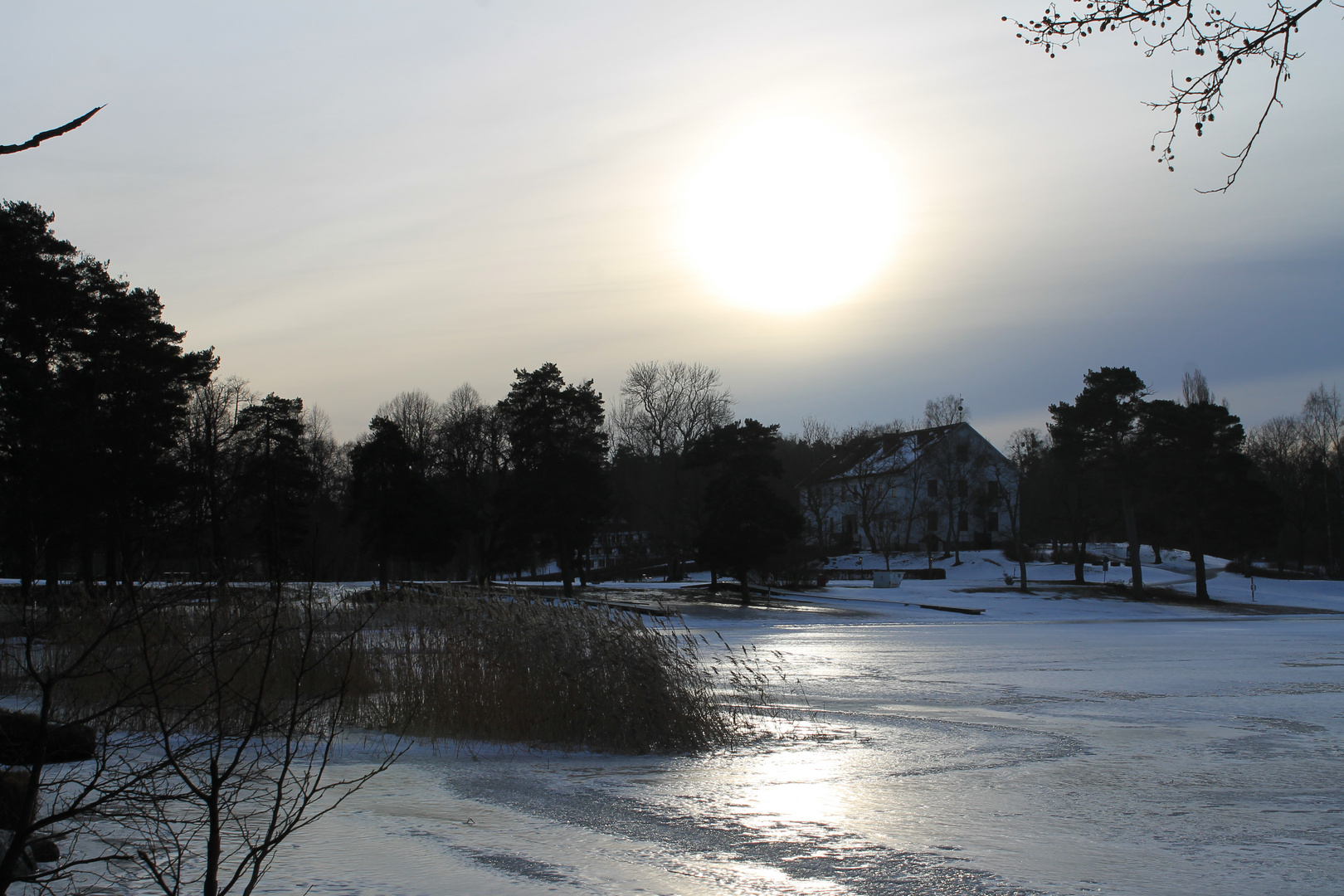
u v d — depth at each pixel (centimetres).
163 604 430
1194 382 10538
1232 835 792
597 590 6144
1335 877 673
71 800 664
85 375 3472
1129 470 6825
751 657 2750
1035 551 9400
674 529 7588
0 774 607
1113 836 786
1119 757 1176
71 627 852
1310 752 1218
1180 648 3244
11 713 743
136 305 3850
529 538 5888
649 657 1332
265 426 5103
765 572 6088
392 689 1341
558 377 5853
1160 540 9125
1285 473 10100
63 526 3052
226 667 1078
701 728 1289
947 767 1106
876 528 10262
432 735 1230
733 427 5706
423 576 6781
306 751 1077
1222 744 1280
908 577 8294
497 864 686
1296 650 3166
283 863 673
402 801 891
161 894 576
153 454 3419
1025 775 1062
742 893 629
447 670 1342
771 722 1491
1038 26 841
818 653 2970
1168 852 738
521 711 1269
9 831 549
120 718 438
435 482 8119
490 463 8362
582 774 1055
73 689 898
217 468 4044
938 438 9894
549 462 5772
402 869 666
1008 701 1784
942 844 758
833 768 1103
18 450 3197
